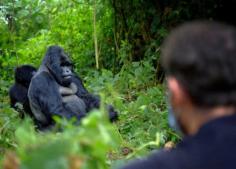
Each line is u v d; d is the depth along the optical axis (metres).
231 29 1.52
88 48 10.97
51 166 1.46
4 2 12.05
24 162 1.49
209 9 9.36
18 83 7.65
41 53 11.27
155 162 1.47
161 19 9.57
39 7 12.88
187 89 1.51
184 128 1.60
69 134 1.66
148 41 9.84
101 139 1.59
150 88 7.57
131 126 6.35
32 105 6.47
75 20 11.45
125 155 4.58
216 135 1.46
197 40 1.50
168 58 1.55
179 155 1.47
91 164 1.64
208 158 1.44
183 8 9.40
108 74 8.59
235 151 1.43
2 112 5.98
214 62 1.47
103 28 10.75
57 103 6.36
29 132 1.84
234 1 9.17
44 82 6.44
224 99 1.47
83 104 6.63
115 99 6.76
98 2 10.79
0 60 11.12
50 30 12.13
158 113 6.29
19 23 12.84
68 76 6.56
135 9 9.98
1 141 4.67
